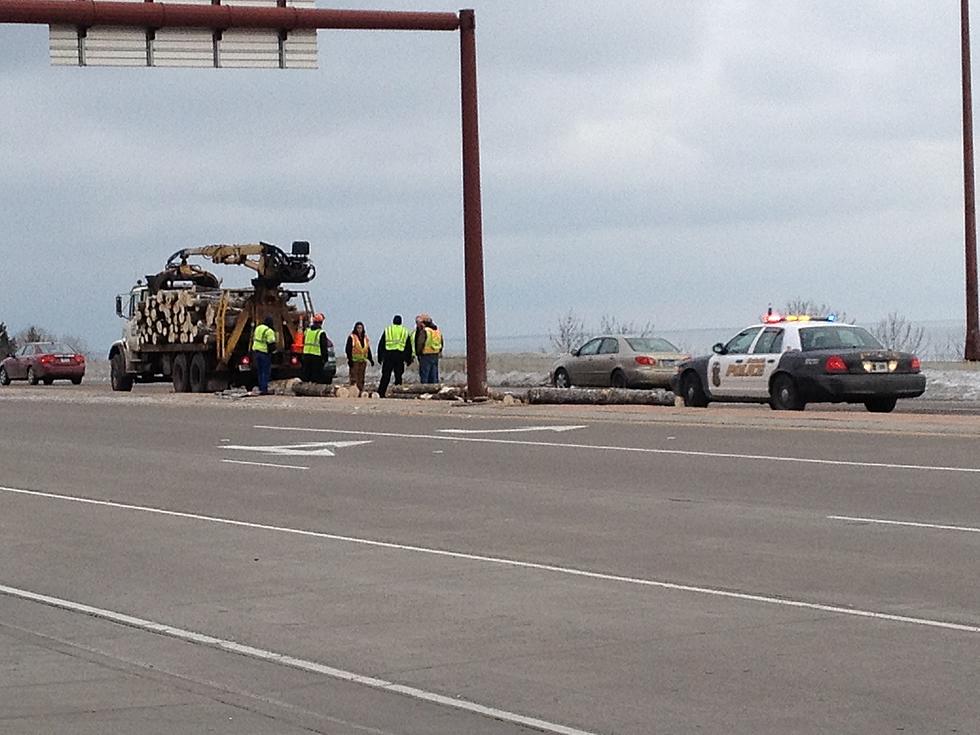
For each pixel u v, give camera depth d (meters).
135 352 45.66
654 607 10.79
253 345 38.84
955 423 23.66
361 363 37.94
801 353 27.39
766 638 9.66
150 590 11.95
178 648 9.79
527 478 19.08
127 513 16.78
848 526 14.44
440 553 13.55
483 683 8.65
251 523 15.79
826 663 8.92
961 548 13.03
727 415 26.34
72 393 44.81
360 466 21.03
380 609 10.95
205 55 26.11
